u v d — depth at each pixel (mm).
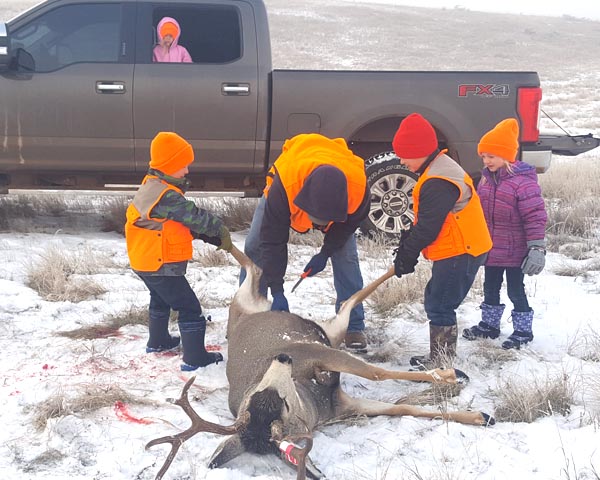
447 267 4781
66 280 6723
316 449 3904
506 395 4434
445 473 3645
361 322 5383
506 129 5176
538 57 50906
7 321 5711
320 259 4879
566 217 9188
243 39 7934
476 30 61156
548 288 6812
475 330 5629
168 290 4812
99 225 9062
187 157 4758
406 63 44562
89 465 3762
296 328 4492
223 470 3637
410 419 4191
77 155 7906
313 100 7938
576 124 22312
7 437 4008
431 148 4613
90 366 4945
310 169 4449
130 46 7883
